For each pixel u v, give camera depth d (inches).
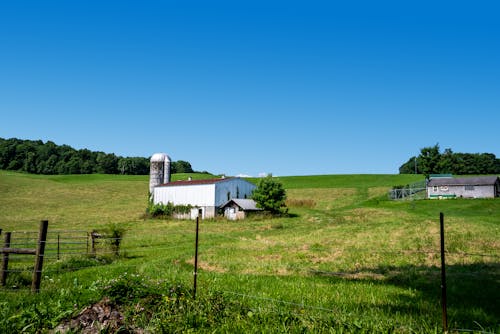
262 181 2620.6
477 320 405.7
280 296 495.8
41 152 7568.9
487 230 1268.5
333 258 898.1
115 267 820.6
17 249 586.2
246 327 350.0
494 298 513.0
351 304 457.4
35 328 355.3
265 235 1487.5
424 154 4237.2
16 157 7244.1
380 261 836.6
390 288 564.1
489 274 668.7
